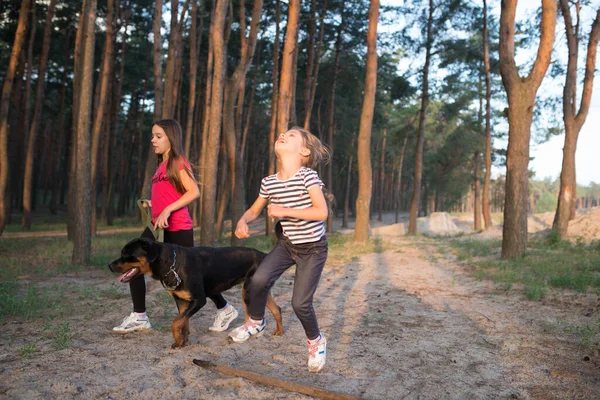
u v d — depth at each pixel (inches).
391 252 495.5
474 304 235.8
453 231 1028.5
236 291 261.4
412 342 169.0
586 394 124.2
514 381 133.3
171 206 160.4
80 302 225.8
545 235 602.2
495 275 317.7
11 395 117.6
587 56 617.0
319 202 128.2
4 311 203.3
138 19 1106.1
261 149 1729.8
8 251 477.4
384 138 1690.5
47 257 412.5
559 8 687.1
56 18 1029.2
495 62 983.0
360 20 986.1
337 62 1026.7
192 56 859.4
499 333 181.8
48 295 237.3
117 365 139.6
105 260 378.0
